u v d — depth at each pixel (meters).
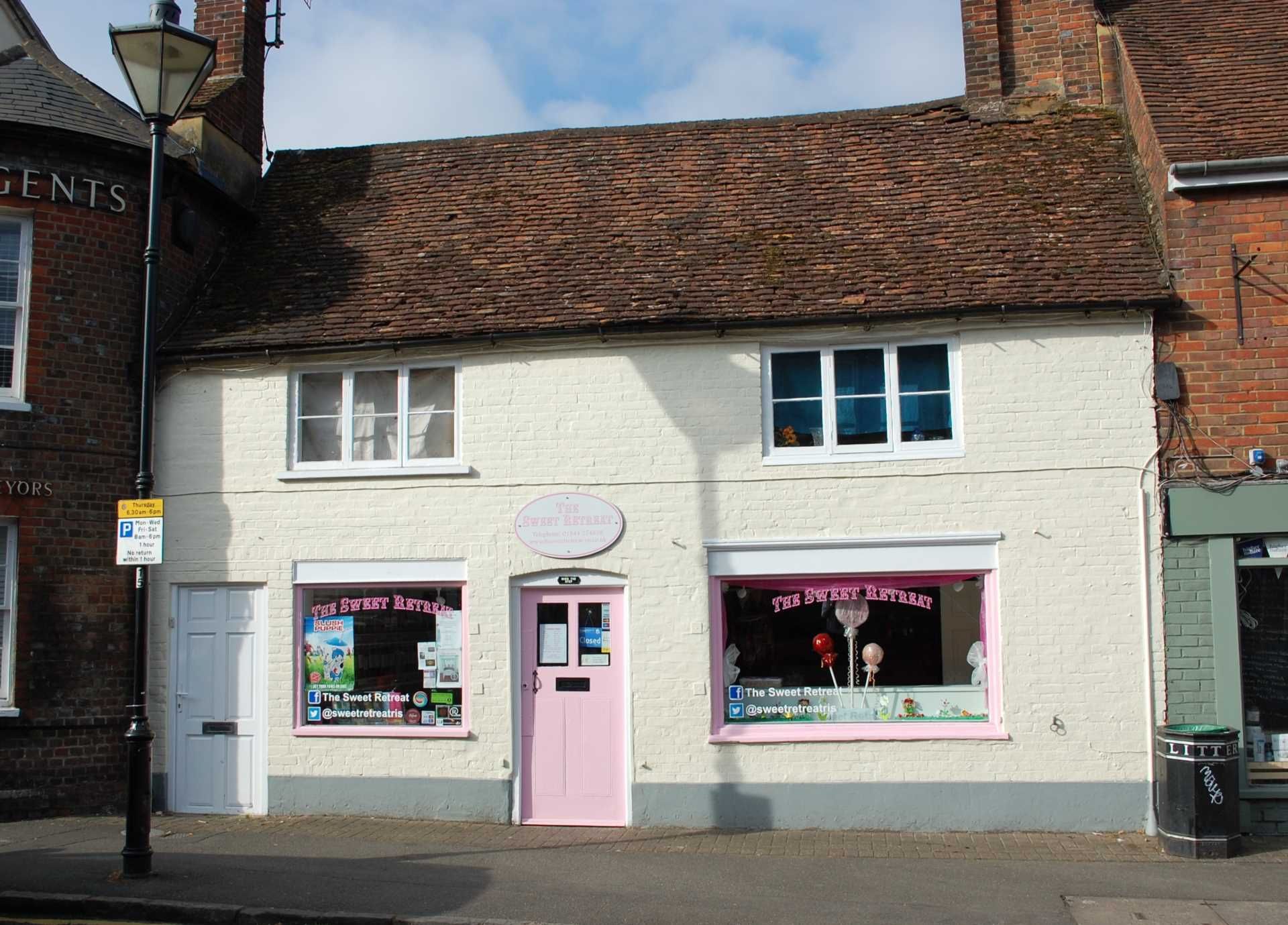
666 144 13.11
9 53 11.59
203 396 10.90
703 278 10.70
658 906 7.35
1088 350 9.78
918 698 9.85
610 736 10.08
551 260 11.34
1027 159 11.79
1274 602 9.68
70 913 7.39
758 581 10.10
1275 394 9.52
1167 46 12.02
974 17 12.88
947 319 9.88
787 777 9.78
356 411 10.80
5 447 10.13
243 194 13.13
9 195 10.40
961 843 9.16
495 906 7.34
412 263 11.66
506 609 10.22
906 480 9.88
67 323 10.54
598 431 10.26
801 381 10.23
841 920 7.05
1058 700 9.54
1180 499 9.50
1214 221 9.78
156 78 8.20
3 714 9.92
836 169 12.22
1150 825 9.34
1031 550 9.67
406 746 10.30
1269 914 7.18
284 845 9.17
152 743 10.11
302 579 10.58
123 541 8.11
